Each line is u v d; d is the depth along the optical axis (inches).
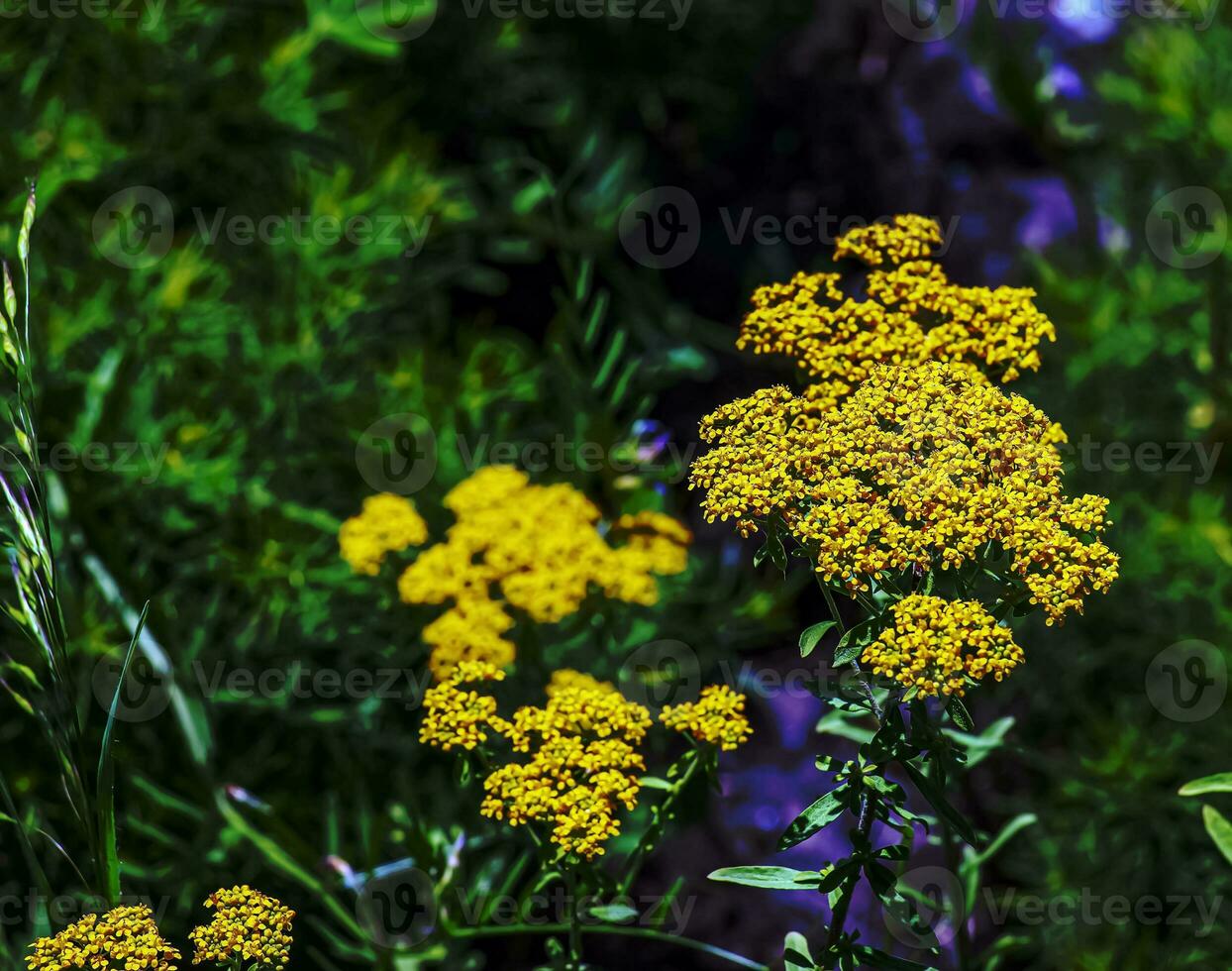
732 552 140.0
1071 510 62.1
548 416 155.5
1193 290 138.3
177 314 130.5
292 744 126.3
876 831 129.3
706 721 75.5
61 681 74.7
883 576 63.2
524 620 105.7
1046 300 142.1
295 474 135.3
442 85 183.6
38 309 124.5
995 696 132.1
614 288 187.3
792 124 204.4
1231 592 126.3
